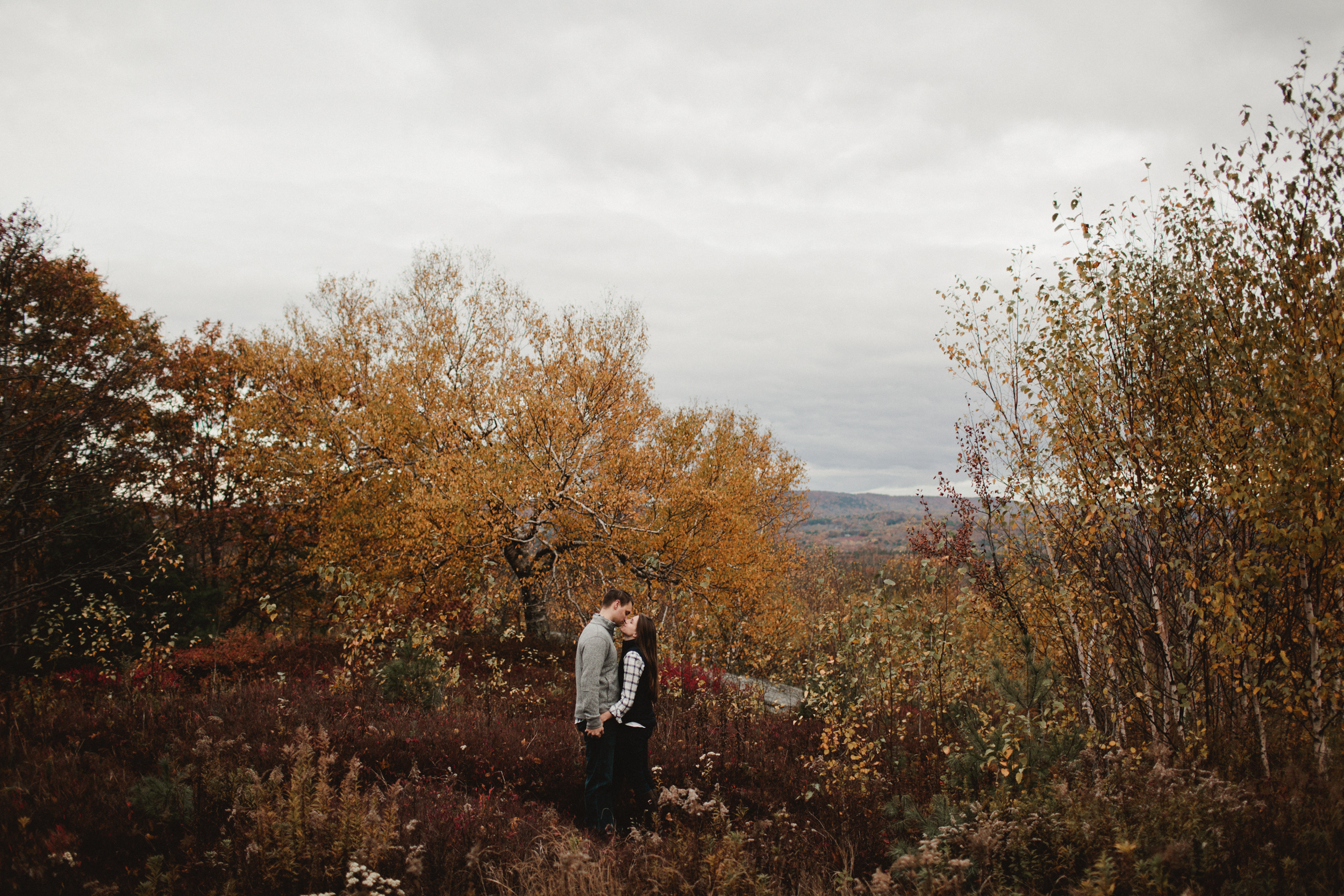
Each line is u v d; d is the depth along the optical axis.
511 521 13.88
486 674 11.69
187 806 4.07
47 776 4.66
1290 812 3.87
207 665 11.36
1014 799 4.31
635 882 3.56
